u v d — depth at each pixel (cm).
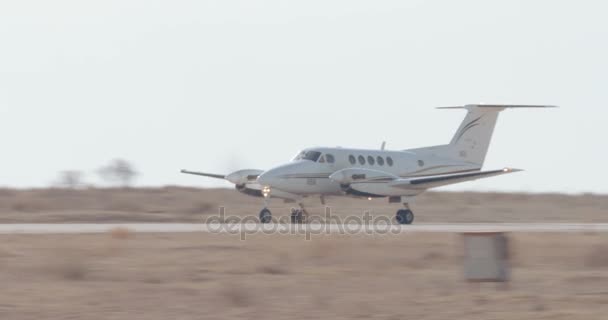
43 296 7062
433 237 12212
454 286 7775
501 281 7750
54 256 8875
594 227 15388
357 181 15662
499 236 7800
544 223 17675
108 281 7900
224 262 9250
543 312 6569
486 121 17712
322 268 8969
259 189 16200
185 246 10612
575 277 8319
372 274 8550
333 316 6419
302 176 15662
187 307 6675
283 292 7400
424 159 17062
